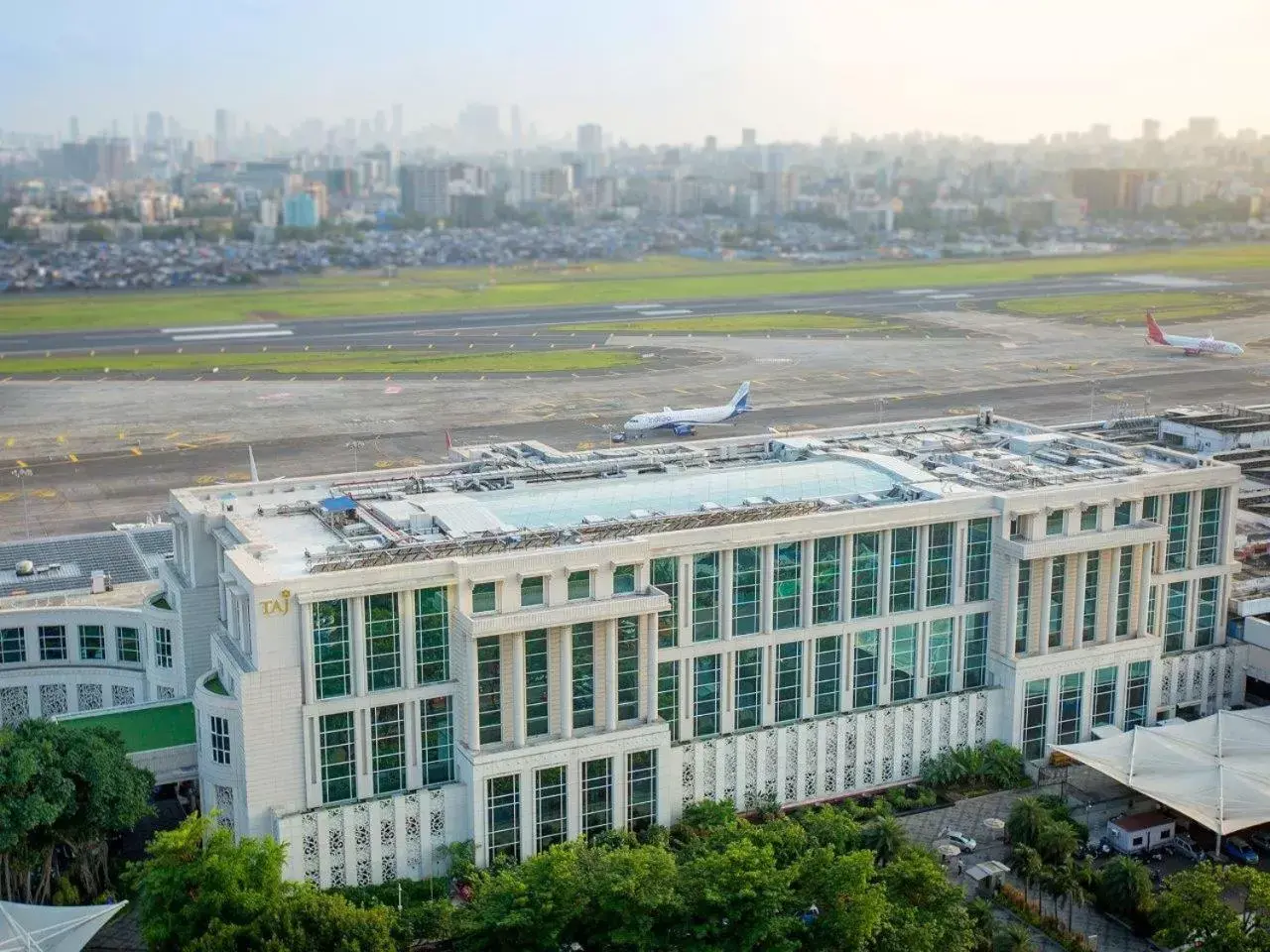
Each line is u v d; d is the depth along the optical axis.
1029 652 138.25
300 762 112.00
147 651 145.12
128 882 111.12
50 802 104.62
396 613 112.44
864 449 161.25
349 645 111.75
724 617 125.75
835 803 131.00
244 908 96.25
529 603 115.88
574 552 115.69
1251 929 100.44
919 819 127.88
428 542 120.06
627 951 97.31
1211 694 152.38
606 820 119.88
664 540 121.56
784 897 96.44
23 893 110.25
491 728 115.25
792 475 143.62
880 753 133.88
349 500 135.50
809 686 130.75
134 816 110.81
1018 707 136.88
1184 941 101.62
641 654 119.44
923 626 134.88
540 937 96.62
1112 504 139.00
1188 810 117.31
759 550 126.50
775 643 128.38
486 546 121.12
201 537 133.25
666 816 122.06
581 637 116.69
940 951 98.75
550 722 117.06
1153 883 115.75
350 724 113.06
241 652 115.38
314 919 95.19
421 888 112.88
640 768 120.31
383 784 115.00
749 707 129.25
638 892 96.69
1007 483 142.88
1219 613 152.75
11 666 150.75
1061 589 138.38
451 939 104.94
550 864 100.75
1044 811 118.81
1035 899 114.06
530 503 134.38
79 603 155.50
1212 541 150.75
